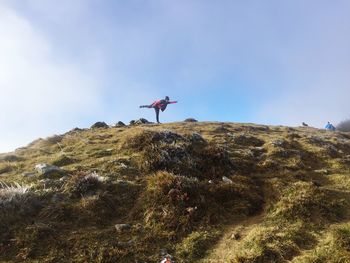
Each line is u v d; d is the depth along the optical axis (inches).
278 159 847.1
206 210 564.7
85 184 594.6
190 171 689.6
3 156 837.8
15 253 458.6
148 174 671.1
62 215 527.2
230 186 628.7
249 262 438.0
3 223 496.4
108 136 964.0
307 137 1102.4
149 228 521.0
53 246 470.0
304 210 560.7
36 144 989.8
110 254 461.4
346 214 570.3
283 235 489.4
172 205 557.0
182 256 469.1
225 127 1238.3
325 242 471.8
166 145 743.7
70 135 1046.4
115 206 568.7
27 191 564.4
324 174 786.8
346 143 1149.7
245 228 533.6
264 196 645.3
